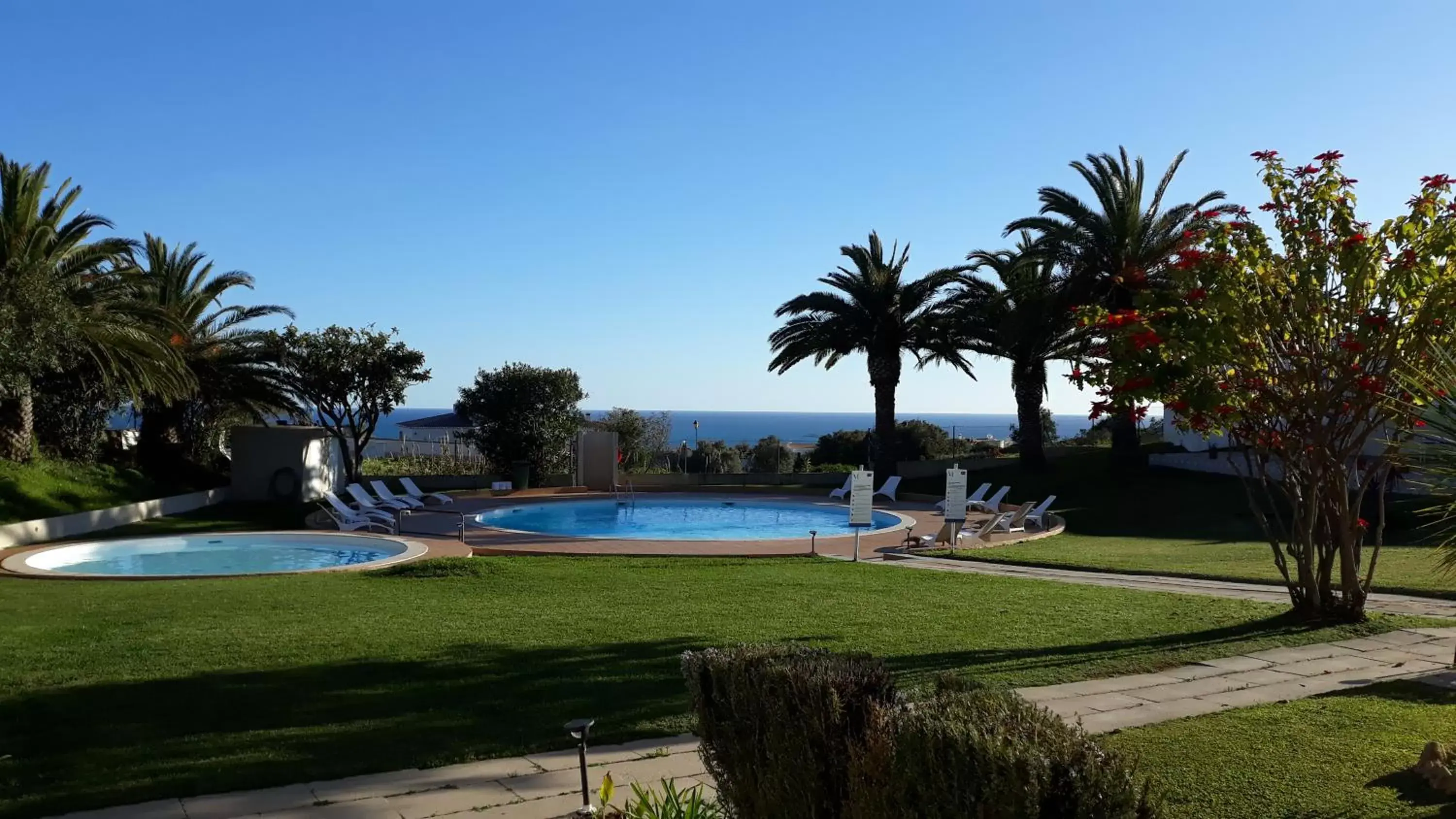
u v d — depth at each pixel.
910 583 13.78
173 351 22.42
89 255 22.55
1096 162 26.89
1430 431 5.05
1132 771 2.60
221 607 11.23
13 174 20.11
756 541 19.94
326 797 4.82
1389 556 16.88
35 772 5.20
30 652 8.41
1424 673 7.64
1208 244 9.60
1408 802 4.66
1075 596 12.35
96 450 25.77
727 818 3.68
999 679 7.45
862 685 3.30
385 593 12.69
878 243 32.81
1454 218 8.66
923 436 44.19
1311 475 9.91
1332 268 9.13
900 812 2.71
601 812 4.03
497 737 5.89
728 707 3.62
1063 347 30.09
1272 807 4.61
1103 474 31.53
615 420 43.09
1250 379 9.48
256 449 28.00
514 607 11.33
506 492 31.70
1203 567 15.55
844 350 33.00
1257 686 7.24
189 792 4.89
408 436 51.72
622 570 15.44
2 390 18.39
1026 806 2.39
